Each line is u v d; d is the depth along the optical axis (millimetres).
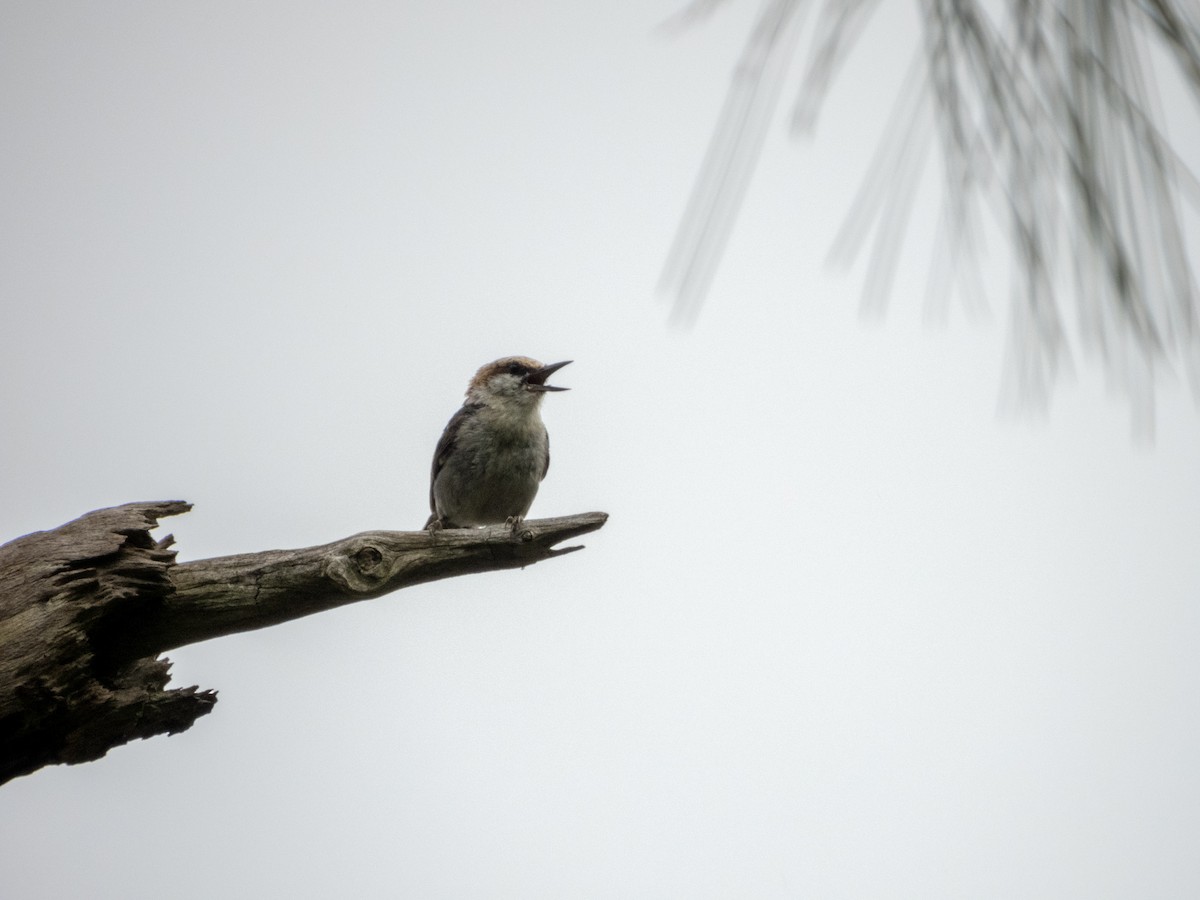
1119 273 3012
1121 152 3111
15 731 7617
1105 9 3191
